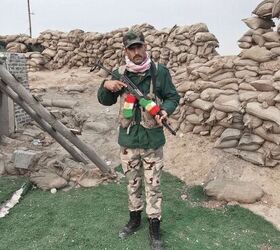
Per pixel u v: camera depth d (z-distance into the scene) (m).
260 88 4.90
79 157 5.50
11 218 3.91
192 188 4.76
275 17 4.93
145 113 3.04
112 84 3.07
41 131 6.88
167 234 3.57
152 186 3.21
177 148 5.76
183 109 6.12
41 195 4.55
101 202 4.29
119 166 5.66
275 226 3.85
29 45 13.33
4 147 6.01
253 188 4.38
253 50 5.20
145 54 3.04
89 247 3.32
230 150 5.16
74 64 11.98
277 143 4.62
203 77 5.75
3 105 6.46
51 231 3.63
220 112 5.29
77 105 8.38
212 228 3.77
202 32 7.57
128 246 3.31
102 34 11.20
